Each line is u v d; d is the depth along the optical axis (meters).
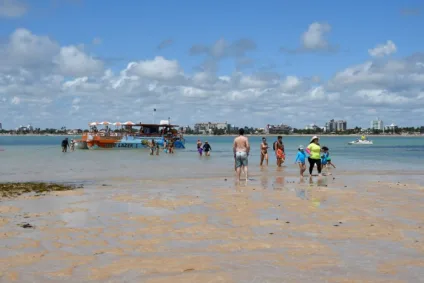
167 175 20.66
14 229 8.54
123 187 15.63
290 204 11.30
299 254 6.70
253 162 30.75
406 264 6.18
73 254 6.80
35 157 38.47
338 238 7.69
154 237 7.85
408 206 10.98
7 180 18.89
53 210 10.66
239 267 6.07
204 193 13.69
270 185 16.02
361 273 5.80
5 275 5.85
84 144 58.16
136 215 9.92
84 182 17.64
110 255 6.74
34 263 6.36
